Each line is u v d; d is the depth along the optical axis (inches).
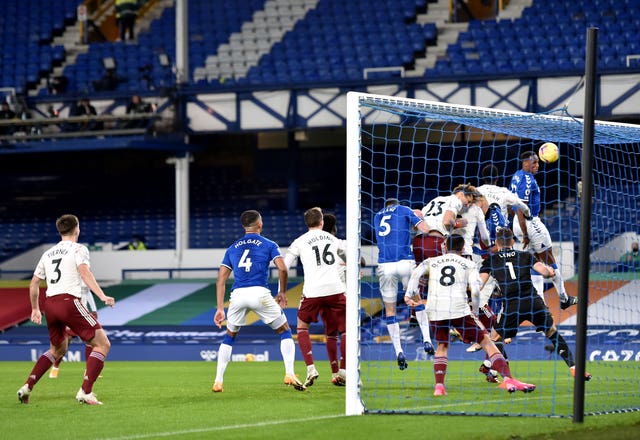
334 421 752.3
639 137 1078.4
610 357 1552.7
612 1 2613.2
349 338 806.5
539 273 1098.1
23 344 1870.1
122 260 2456.9
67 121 2283.5
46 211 2790.4
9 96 2440.9
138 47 2810.0
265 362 1701.5
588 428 716.0
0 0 3021.7
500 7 2807.6
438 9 2839.6
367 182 2561.5
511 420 756.0
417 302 917.2
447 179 2495.1
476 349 1040.8
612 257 1988.2
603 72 2042.3
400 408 834.8
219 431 711.7
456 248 908.0
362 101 856.3
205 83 2440.9
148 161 2915.8
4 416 820.0
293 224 2519.7
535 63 2423.7
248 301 960.9
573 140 1122.7
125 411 843.4
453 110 918.4
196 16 2876.5
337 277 1004.6
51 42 2906.0
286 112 2217.0
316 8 2834.6
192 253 2412.6
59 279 894.4
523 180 1120.8
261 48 2709.2
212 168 2896.2
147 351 1833.2
